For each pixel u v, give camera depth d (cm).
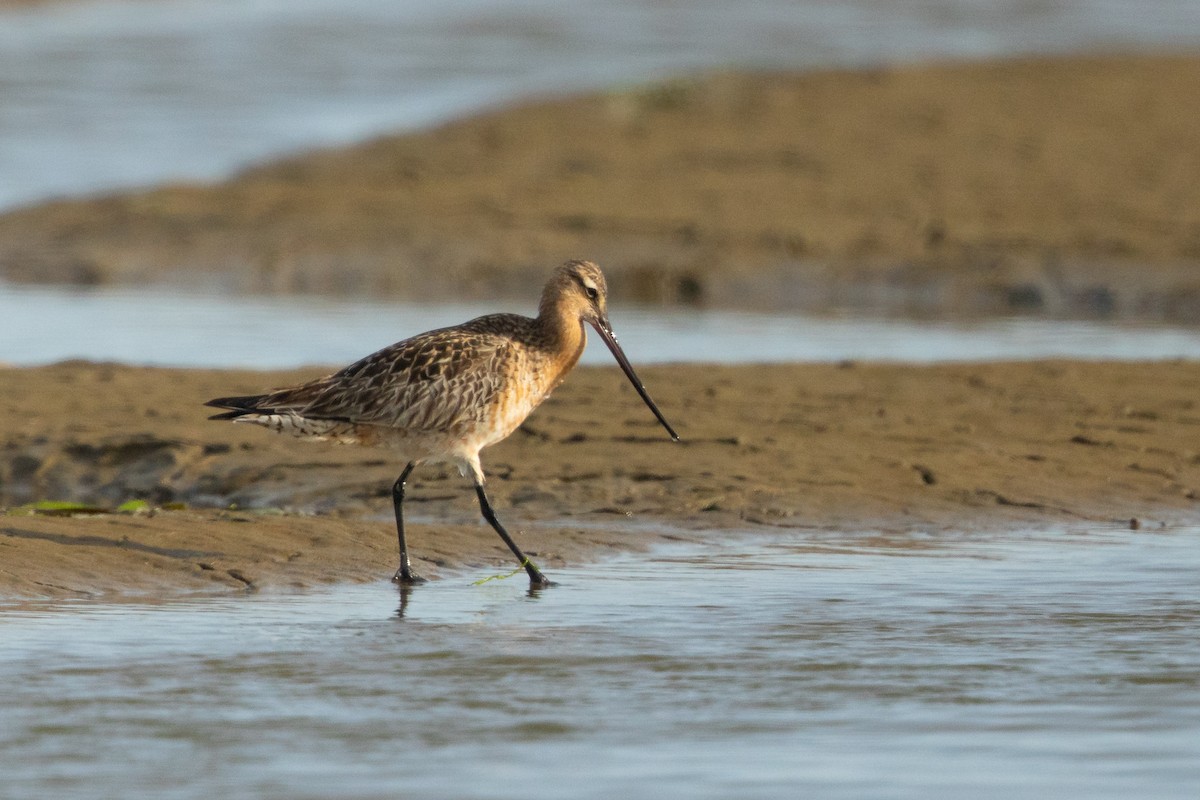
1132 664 958
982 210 3094
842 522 1376
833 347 2250
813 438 1600
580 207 3180
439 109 4756
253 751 802
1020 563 1232
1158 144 3550
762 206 3161
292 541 1252
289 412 1197
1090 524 1377
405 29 6544
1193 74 4256
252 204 3256
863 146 3588
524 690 907
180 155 4081
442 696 896
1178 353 2184
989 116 3809
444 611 1093
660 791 746
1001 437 1619
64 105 4688
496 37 6297
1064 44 5894
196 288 2861
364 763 786
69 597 1110
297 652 983
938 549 1287
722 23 6644
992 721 850
